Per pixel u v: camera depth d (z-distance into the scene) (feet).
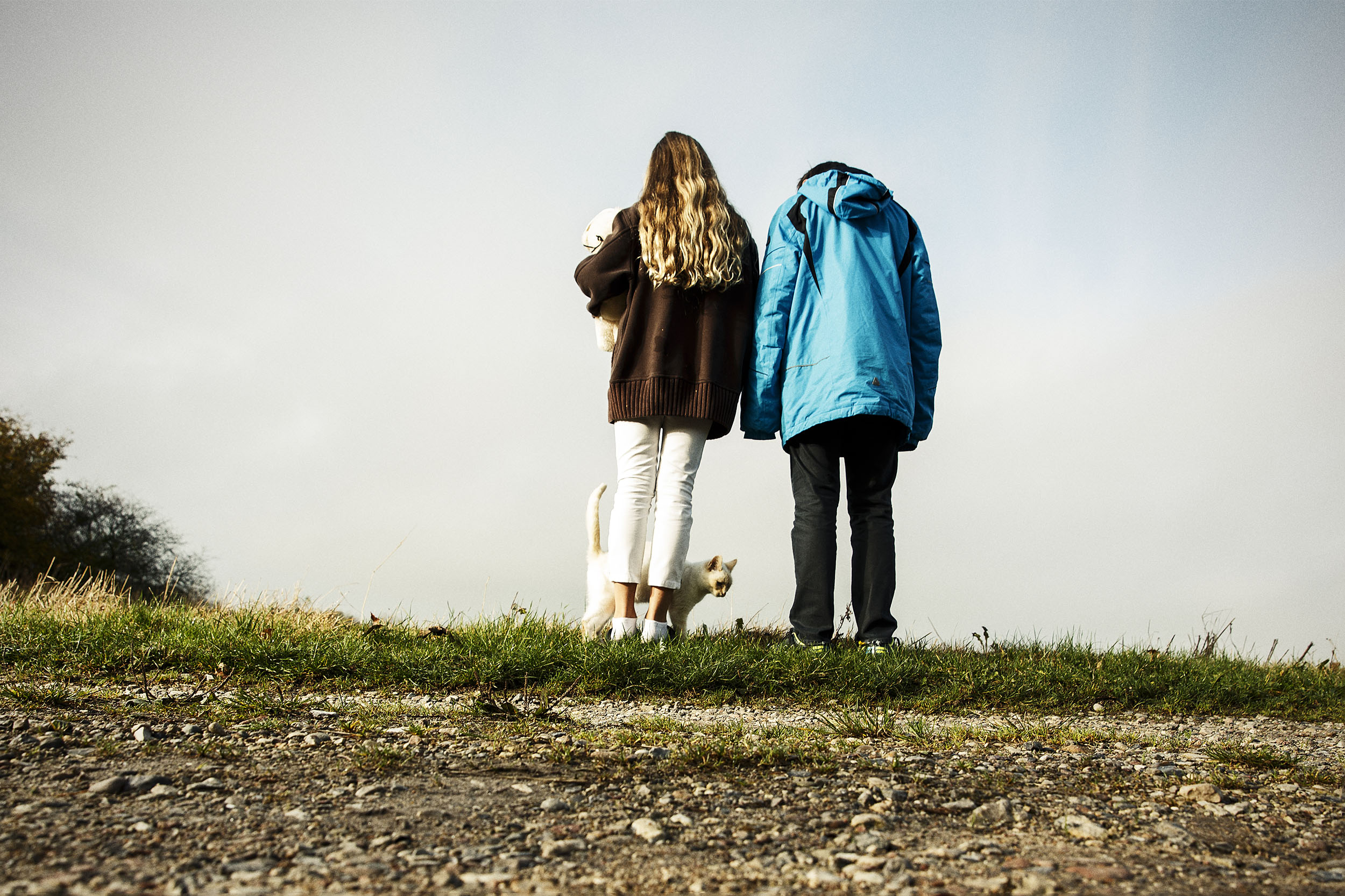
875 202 13.10
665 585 13.03
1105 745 8.43
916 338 13.80
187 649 11.09
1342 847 5.30
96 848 4.51
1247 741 9.36
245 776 5.97
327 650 10.97
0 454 88.74
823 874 4.52
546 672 10.62
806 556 12.74
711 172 13.58
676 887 4.32
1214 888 4.50
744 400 13.70
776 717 9.45
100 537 91.61
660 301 13.07
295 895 4.00
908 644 13.52
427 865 4.48
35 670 10.57
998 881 4.46
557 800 5.69
